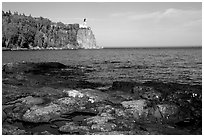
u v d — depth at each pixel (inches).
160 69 1579.7
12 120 509.0
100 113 540.4
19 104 588.1
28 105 584.4
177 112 555.2
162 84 752.3
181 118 546.3
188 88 693.3
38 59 2842.0
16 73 1088.8
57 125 489.4
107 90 768.3
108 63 2142.0
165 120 535.2
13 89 749.9
